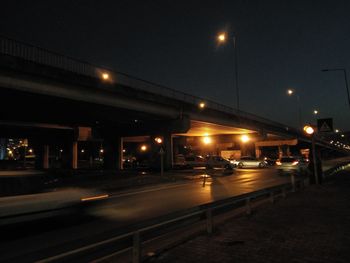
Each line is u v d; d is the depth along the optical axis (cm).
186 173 3516
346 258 569
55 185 956
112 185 2158
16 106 3188
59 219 860
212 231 762
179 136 7894
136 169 4722
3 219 762
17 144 13825
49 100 2834
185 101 4366
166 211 1154
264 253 598
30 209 806
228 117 5428
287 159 3170
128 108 3416
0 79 2212
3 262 412
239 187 2022
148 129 4556
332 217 918
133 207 1252
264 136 7019
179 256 584
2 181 825
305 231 759
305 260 559
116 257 615
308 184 1991
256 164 4666
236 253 599
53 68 2547
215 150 9562
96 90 3019
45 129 5491
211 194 1664
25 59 2334
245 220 891
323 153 14288
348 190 1566
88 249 424
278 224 836
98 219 1002
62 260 389
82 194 923
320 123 1775
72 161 5475
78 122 4772
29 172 907
